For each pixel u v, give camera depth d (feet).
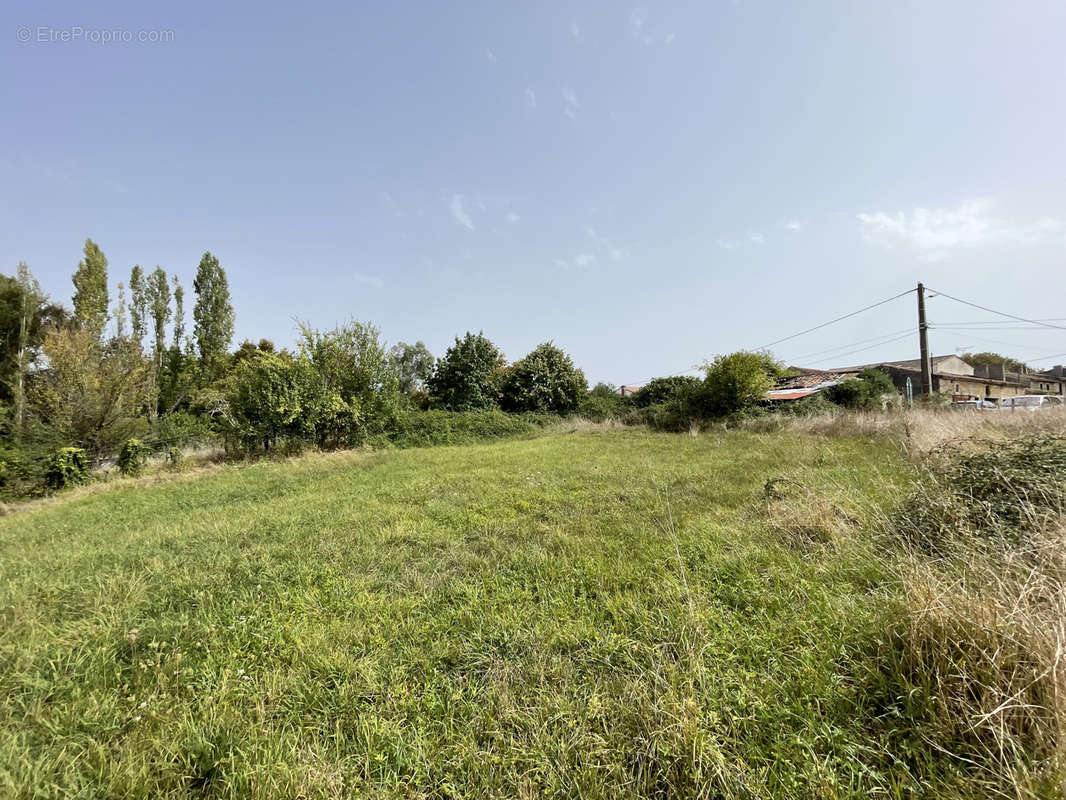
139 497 28.48
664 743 5.56
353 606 10.40
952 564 9.12
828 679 6.54
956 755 5.11
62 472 36.70
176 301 89.56
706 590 9.91
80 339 51.11
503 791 5.33
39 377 52.85
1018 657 5.73
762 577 10.44
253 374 47.80
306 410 47.91
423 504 20.88
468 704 6.86
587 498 20.13
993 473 11.80
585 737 5.89
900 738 5.61
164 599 11.32
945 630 6.38
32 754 6.02
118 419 49.60
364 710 6.89
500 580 11.65
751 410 54.13
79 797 5.27
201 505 24.68
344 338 52.11
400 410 57.67
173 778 5.66
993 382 101.04
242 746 6.12
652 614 9.09
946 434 24.26
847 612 8.14
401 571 12.71
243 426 46.55
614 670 7.42
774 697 6.34
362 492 24.77
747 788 4.92
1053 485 10.83
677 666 7.07
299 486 28.68
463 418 63.57
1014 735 5.09
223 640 9.12
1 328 61.57
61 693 7.50
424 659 8.14
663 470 25.88
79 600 11.32
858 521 13.16
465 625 9.35
